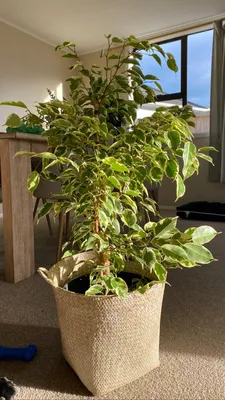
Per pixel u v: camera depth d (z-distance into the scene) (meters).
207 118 3.70
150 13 3.40
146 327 0.83
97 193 0.77
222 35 3.34
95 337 0.77
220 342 1.03
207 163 3.63
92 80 0.88
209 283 1.54
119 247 0.86
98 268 0.82
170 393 0.81
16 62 3.65
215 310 1.25
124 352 0.81
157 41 3.95
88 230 0.86
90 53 4.33
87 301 0.76
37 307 1.29
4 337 1.07
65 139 0.80
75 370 0.85
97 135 0.79
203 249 0.75
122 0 3.13
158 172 0.78
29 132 1.54
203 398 0.79
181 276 1.64
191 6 3.26
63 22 3.56
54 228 2.80
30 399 0.79
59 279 0.93
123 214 0.81
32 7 3.23
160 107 0.82
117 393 0.81
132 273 1.00
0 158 1.66
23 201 1.60
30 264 1.67
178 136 0.70
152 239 0.79
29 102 3.82
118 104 0.88
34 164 1.80
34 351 0.97
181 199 3.87
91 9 3.29
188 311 1.25
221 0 3.15
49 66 4.07
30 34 3.79
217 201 3.64
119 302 0.76
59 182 1.64
